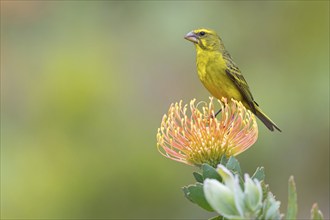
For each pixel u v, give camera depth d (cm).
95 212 1316
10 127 1447
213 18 1459
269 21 1445
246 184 434
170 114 583
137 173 1326
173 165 1320
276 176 1343
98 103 1397
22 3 1548
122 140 1368
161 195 1313
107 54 1495
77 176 1328
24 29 1552
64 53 1491
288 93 1333
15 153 1390
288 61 1390
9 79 1512
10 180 1341
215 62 1056
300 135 1317
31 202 1316
